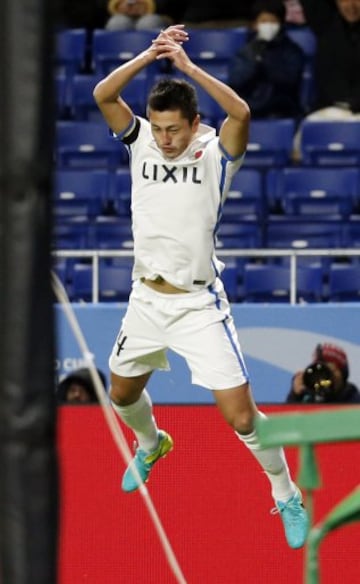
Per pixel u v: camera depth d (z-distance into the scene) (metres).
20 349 13.48
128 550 33.03
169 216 26.53
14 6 13.33
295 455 32.91
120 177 50.47
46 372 13.55
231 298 45.53
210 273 26.94
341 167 51.12
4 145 13.45
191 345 26.92
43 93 13.45
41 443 13.53
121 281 45.56
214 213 26.67
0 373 13.49
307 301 45.53
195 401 38.72
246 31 56.44
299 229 48.78
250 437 27.00
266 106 53.12
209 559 33.00
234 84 53.12
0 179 13.48
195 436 33.12
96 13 58.19
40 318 13.53
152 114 25.97
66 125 52.47
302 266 46.22
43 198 13.54
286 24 56.31
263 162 52.09
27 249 13.48
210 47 56.31
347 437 14.14
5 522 13.44
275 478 27.69
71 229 48.59
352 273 45.66
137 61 26.28
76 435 33.19
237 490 33.06
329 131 52.22
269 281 45.53
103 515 33.16
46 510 13.49
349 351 38.91
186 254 26.62
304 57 55.06
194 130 26.34
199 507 33.06
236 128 26.09
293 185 50.34
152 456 29.69
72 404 33.25
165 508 33.09
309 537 14.70
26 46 13.37
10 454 13.48
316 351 39.00
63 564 32.94
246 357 39.09
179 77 54.84
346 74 53.53
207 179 26.44
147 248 26.86
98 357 38.59
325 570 32.44
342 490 32.84
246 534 33.00
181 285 26.80
